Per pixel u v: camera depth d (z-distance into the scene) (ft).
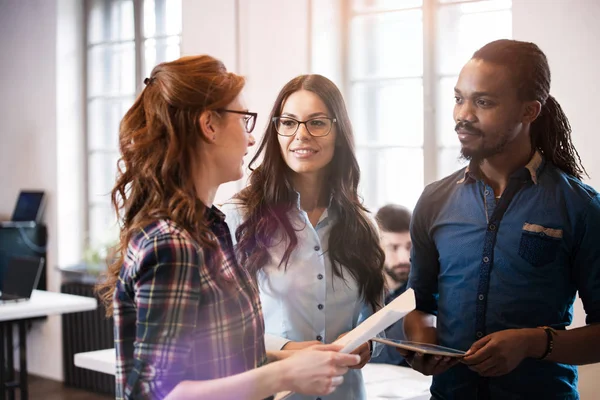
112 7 19.33
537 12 10.86
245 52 15.08
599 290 5.46
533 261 5.54
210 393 4.07
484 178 5.90
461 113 5.58
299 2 14.16
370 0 14.26
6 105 21.17
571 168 5.94
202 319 4.32
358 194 7.16
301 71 14.20
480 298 5.70
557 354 5.32
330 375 4.27
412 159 13.97
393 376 9.62
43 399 18.29
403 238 12.06
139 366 4.04
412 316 6.47
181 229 4.25
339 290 6.83
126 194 4.67
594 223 5.45
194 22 16.07
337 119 6.64
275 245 6.75
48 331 20.21
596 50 10.36
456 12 13.09
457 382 5.91
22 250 19.57
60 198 19.79
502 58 5.45
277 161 6.73
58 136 19.69
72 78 19.88
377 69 14.30
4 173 21.39
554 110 5.85
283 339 6.48
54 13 19.53
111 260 5.07
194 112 4.47
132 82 18.98
